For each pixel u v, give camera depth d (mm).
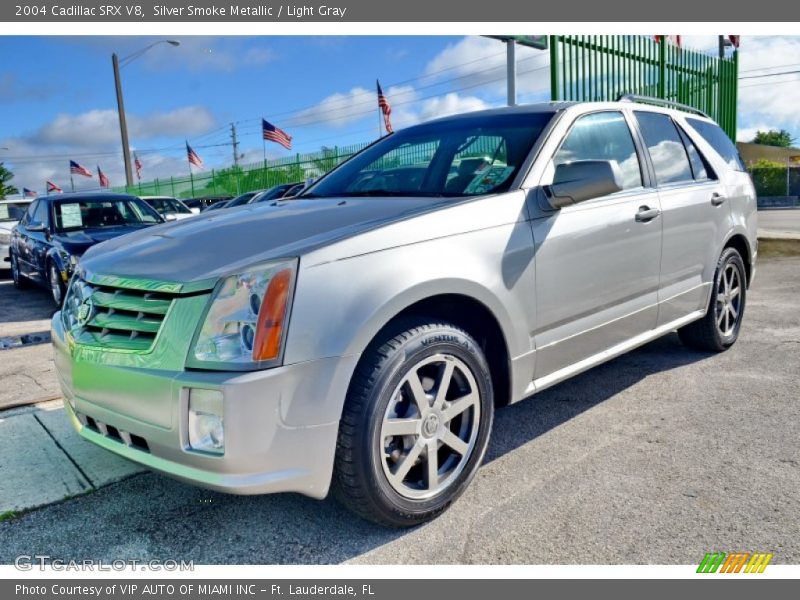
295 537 2576
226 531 2633
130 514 2773
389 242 2482
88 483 3041
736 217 4688
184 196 30250
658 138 4160
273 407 2182
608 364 4676
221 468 2178
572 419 3664
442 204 2809
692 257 4188
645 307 3768
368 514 2461
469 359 2682
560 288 3117
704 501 2699
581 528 2543
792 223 17359
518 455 3223
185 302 2297
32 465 3232
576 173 3012
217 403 2158
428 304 2688
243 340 2203
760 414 3615
